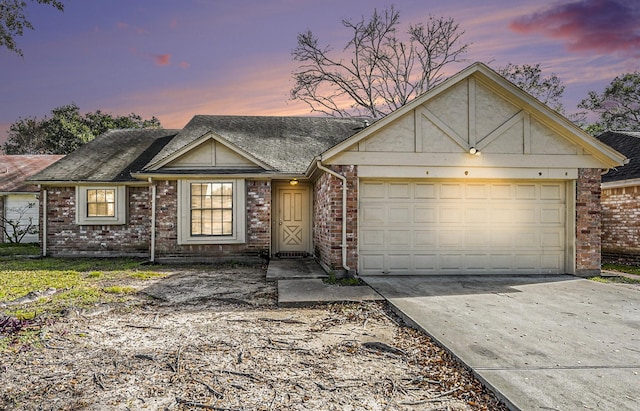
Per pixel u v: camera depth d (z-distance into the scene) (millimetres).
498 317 5016
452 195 8539
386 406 2770
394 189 8430
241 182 10891
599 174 8609
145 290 7000
